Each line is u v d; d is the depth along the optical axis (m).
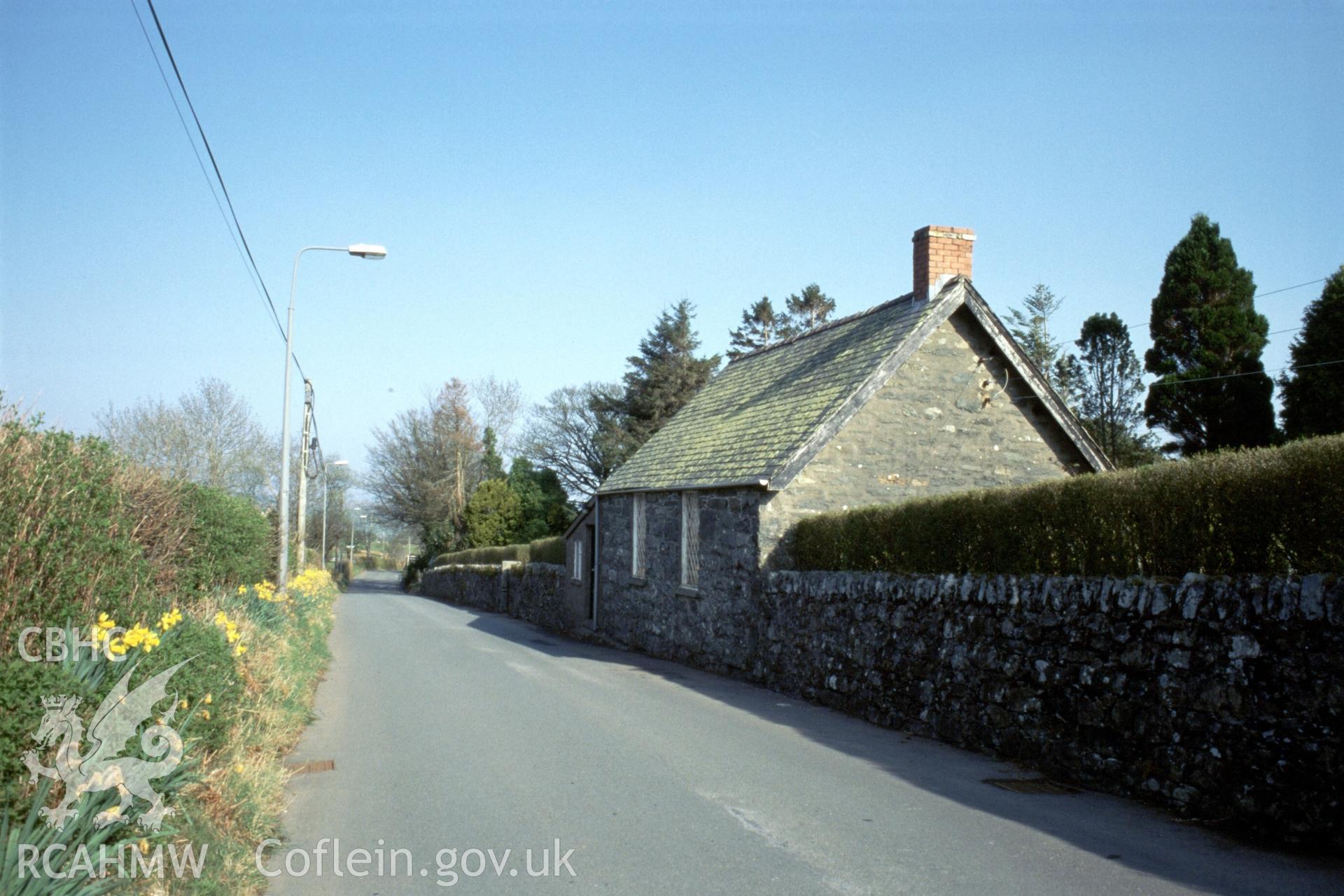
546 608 29.59
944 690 10.33
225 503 14.11
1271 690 6.63
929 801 7.55
